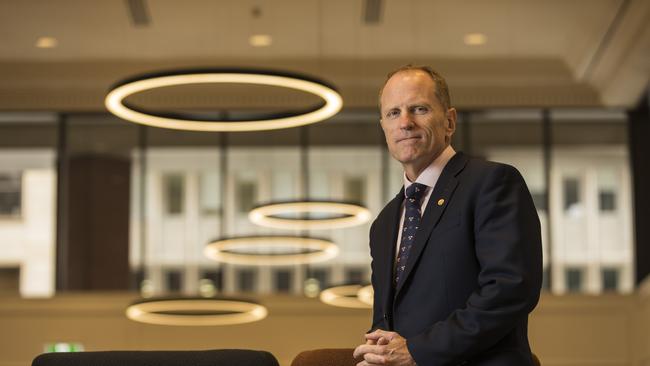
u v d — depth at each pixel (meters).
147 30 14.52
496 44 15.21
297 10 13.87
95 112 16.80
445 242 2.77
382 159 16.97
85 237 16.94
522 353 2.70
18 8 13.78
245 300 13.41
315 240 14.51
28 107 16.58
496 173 2.79
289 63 15.65
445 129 2.92
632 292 16.53
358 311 16.64
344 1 13.61
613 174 16.80
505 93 16.34
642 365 16.23
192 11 13.87
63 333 16.59
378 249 2.99
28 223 16.98
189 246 16.97
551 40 15.09
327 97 9.69
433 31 14.66
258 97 16.61
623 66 15.08
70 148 17.05
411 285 2.80
